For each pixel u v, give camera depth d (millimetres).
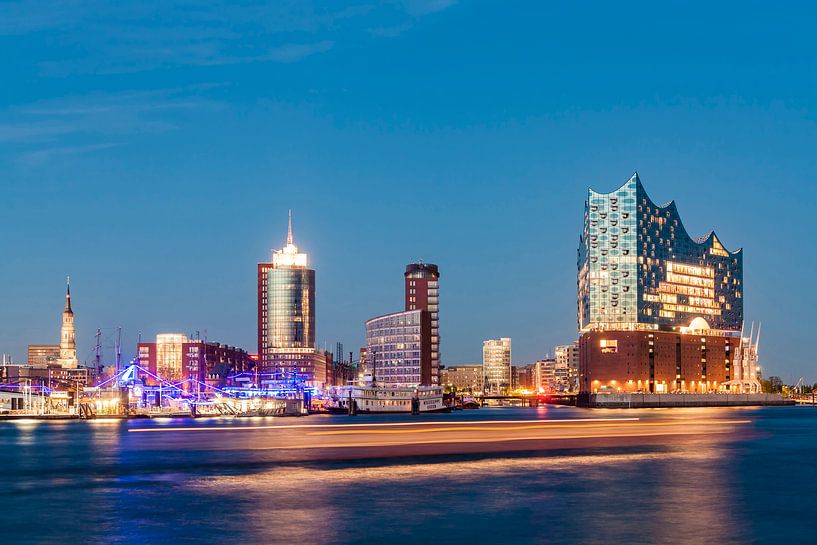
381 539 83500
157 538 84375
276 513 96125
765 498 106750
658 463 143500
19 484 120688
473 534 85562
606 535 85250
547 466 138500
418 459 149500
